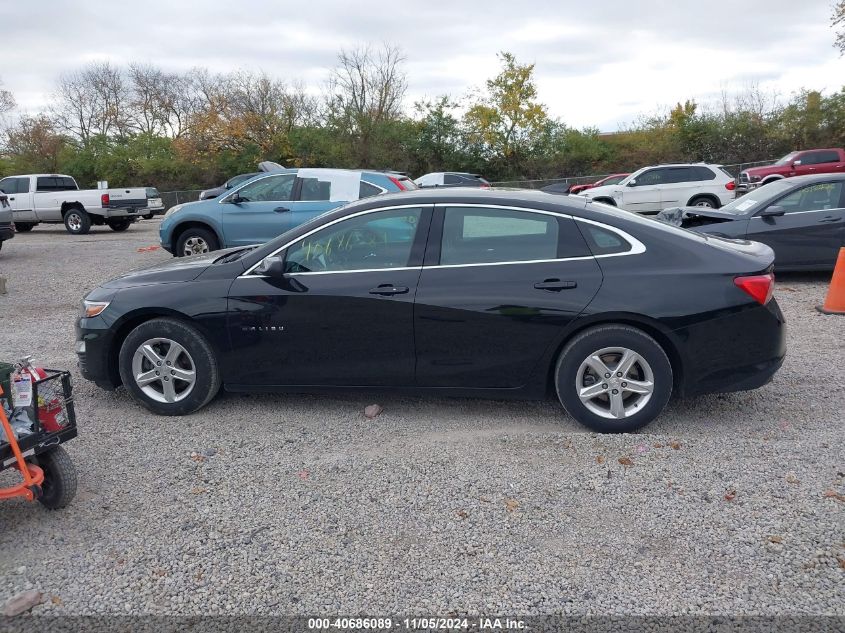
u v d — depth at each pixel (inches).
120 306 200.5
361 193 445.1
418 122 1779.0
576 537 137.0
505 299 182.9
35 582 126.5
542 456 171.8
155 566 130.4
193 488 159.8
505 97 1711.4
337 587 123.6
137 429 194.7
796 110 1598.2
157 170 1782.7
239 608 118.6
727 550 131.4
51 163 1909.4
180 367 202.8
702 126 1647.4
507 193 198.5
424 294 186.4
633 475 160.7
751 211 382.6
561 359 183.3
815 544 132.1
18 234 832.9
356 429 192.9
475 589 122.5
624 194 751.7
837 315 311.9
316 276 193.2
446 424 195.3
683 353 179.2
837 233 368.5
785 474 159.3
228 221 452.4
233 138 1777.8
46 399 145.6
